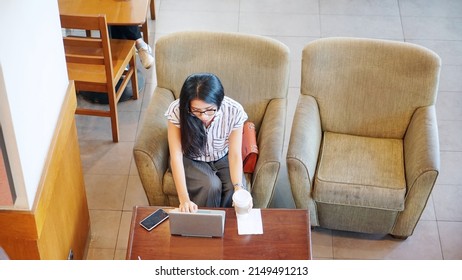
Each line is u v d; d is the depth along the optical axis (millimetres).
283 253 2637
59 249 2840
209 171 3078
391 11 5121
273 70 3252
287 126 4102
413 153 3145
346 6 5176
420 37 4867
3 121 2168
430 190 3055
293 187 3162
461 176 3773
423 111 3283
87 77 3707
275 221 2748
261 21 5000
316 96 3400
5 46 2068
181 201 2832
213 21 4992
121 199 3615
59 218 2803
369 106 3371
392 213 3199
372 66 3297
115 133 3918
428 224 3492
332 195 3135
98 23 3393
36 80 2391
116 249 3352
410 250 3354
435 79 3248
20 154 2258
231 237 2678
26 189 2354
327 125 3457
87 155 3859
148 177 3100
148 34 4672
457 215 3551
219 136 3002
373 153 3322
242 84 3297
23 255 2596
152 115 3209
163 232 2695
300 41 4805
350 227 3328
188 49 3289
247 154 3088
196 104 2738
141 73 4469
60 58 2719
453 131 4074
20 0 2193
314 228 3438
